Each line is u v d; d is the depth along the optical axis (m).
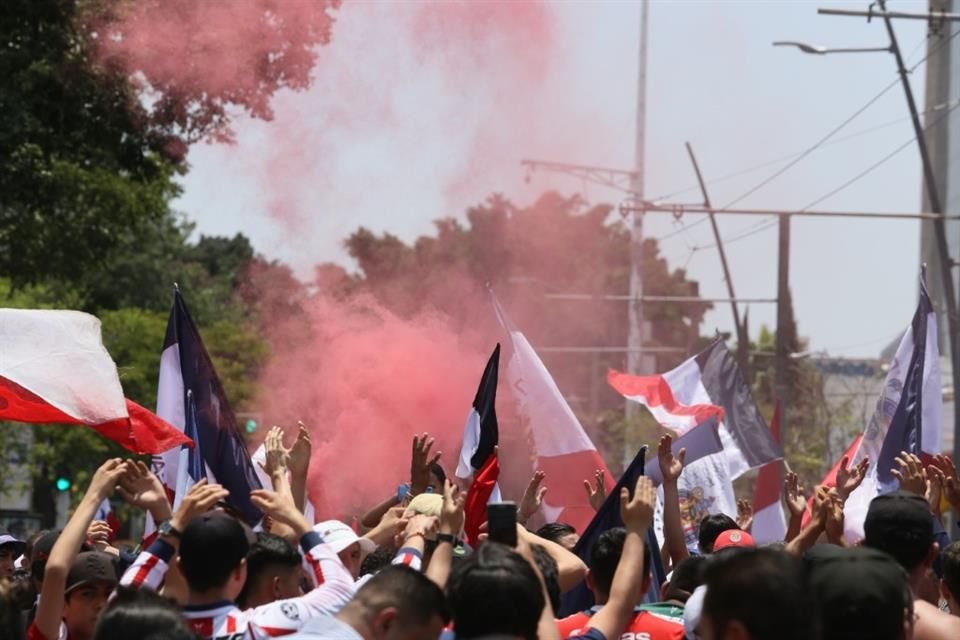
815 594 10.59
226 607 12.90
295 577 14.42
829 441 105.25
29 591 17.33
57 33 42.09
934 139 86.12
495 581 10.88
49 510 119.12
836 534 15.31
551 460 25.12
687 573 15.97
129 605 11.41
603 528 18.81
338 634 11.20
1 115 41.72
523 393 25.33
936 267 86.31
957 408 52.25
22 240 48.16
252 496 13.97
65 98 42.56
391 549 16.19
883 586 10.53
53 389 18.06
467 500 17.27
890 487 22.77
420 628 11.28
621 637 14.34
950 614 14.17
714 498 25.92
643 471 19.02
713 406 31.27
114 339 116.44
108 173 46.72
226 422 18.89
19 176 42.69
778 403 46.94
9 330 18.23
